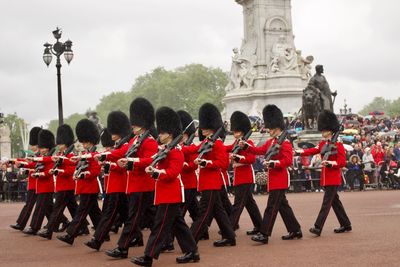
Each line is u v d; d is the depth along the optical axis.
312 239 21.17
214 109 20.36
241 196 21.89
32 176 25.23
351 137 55.16
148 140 18.42
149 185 18.28
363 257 17.05
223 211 20.19
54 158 23.52
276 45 73.62
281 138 21.05
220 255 18.45
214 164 19.20
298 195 43.19
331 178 22.12
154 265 17.33
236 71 76.00
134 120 18.84
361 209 30.95
